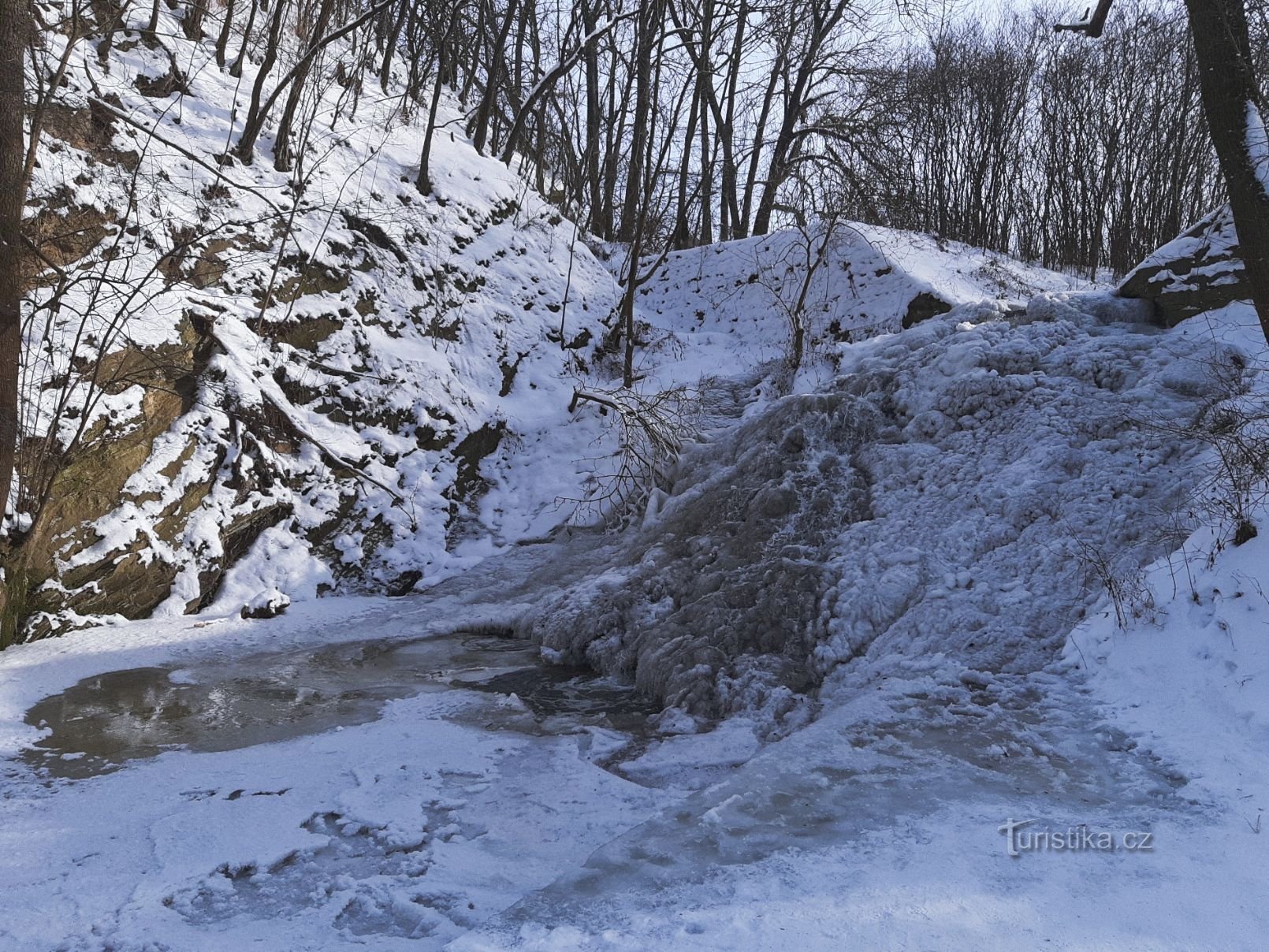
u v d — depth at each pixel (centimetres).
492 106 2014
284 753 660
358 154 1550
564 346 1642
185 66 1448
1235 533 691
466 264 1569
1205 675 610
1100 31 906
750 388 1544
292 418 1152
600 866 453
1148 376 948
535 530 1279
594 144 2602
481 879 479
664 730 725
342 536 1153
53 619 894
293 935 429
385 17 2006
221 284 1178
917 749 580
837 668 773
